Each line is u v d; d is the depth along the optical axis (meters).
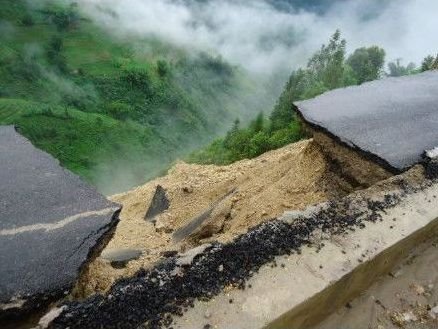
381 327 3.68
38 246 3.94
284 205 6.48
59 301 3.60
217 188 9.08
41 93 129.25
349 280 3.54
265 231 3.71
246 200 7.51
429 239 4.57
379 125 6.69
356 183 6.08
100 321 2.79
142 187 12.19
